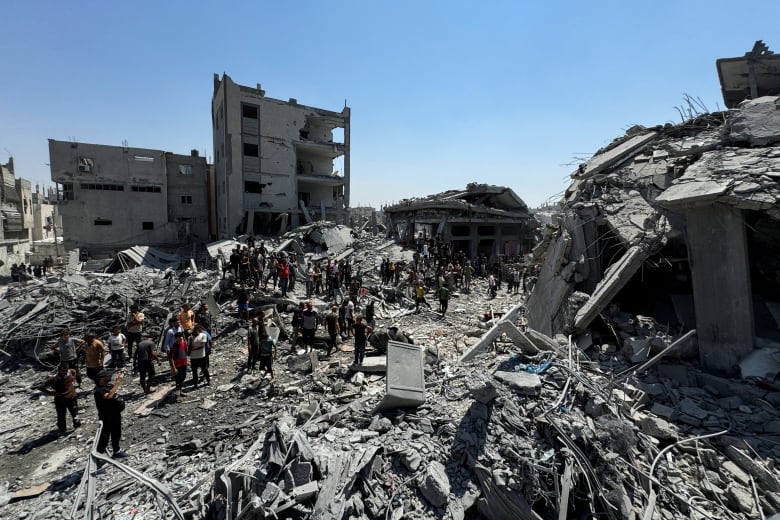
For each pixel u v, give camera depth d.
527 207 30.59
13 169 35.00
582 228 10.40
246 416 8.22
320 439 5.82
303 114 36.44
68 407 8.02
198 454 6.76
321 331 13.47
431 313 16.39
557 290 10.37
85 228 34.56
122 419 8.24
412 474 5.03
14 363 11.69
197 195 39.94
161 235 37.44
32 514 5.52
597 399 5.80
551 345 7.64
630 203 9.70
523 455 4.99
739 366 6.55
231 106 32.59
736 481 4.89
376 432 5.90
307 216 36.00
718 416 5.84
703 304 7.14
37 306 13.49
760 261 8.08
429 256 23.45
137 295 15.12
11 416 8.87
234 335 13.32
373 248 27.72
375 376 9.73
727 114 9.73
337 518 4.31
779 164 6.77
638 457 5.18
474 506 4.77
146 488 5.70
